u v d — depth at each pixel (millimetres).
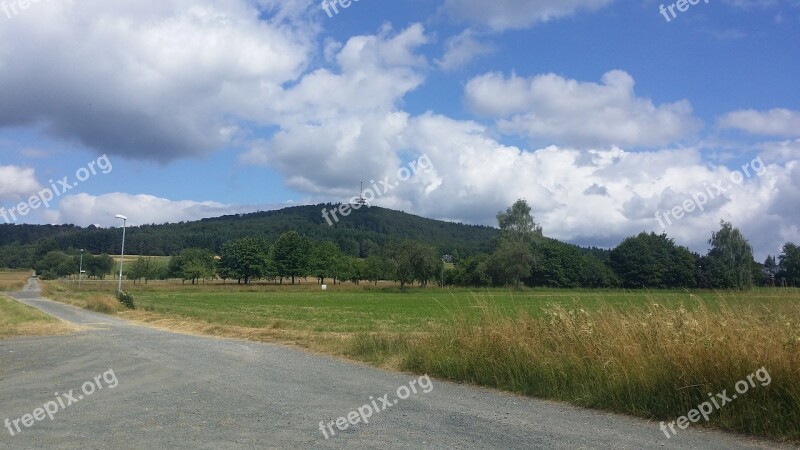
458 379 10516
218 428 6852
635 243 71438
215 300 64688
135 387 9695
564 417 7578
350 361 13367
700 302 9180
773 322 7977
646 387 7797
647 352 8414
